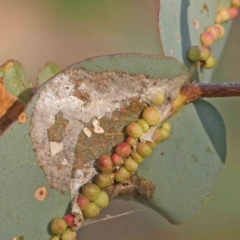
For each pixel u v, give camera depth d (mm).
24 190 372
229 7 422
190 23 404
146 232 441
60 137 376
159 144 390
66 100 376
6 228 371
